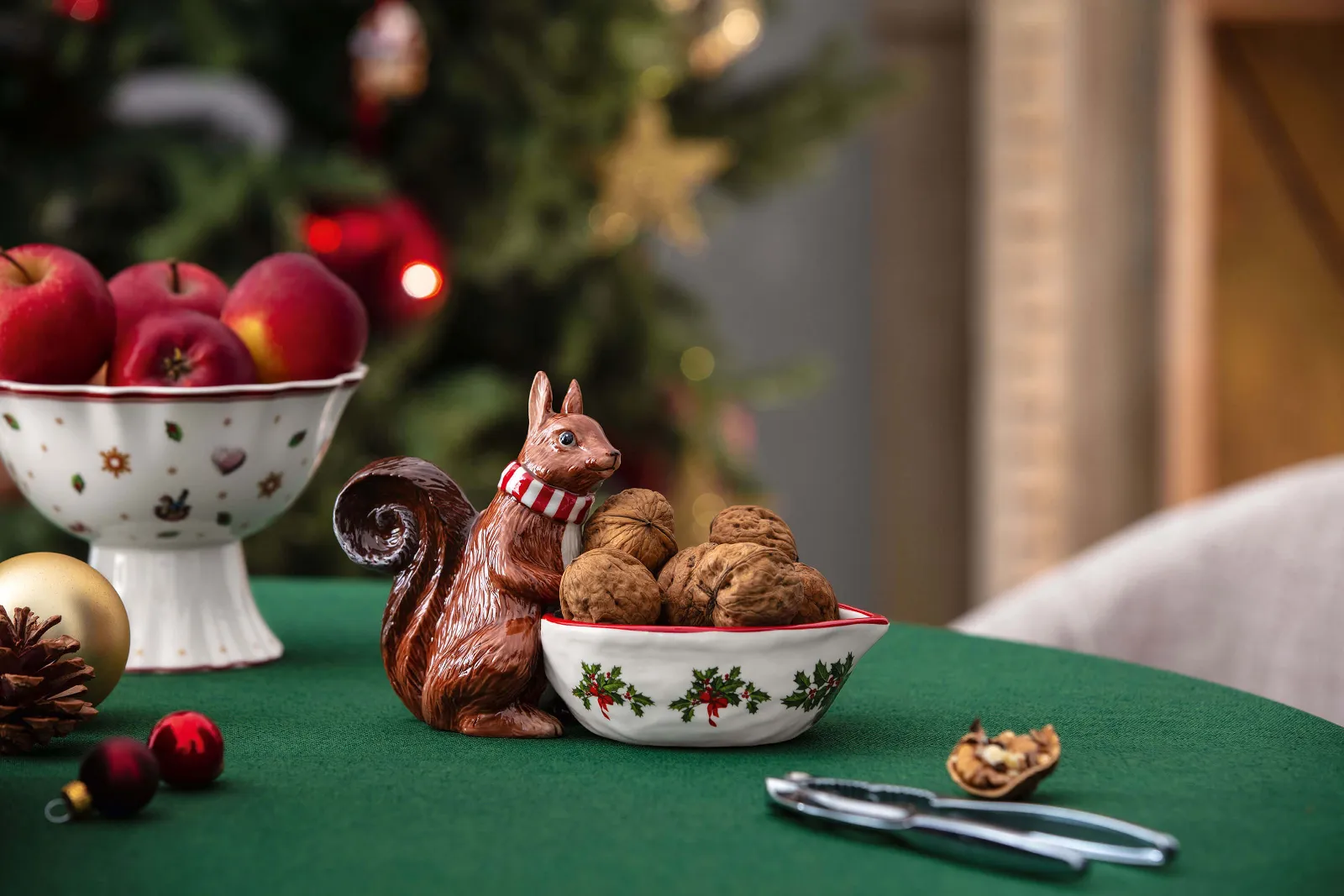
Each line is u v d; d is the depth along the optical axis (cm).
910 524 405
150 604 135
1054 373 359
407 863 104
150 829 107
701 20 323
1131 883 103
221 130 255
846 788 109
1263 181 371
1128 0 349
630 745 119
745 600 117
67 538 248
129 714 125
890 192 398
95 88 260
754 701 117
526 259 273
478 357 305
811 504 434
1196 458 360
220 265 262
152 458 131
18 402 131
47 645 118
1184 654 189
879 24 391
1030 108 355
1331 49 364
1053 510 361
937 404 401
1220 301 373
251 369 133
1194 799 111
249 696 129
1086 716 124
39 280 131
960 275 397
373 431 271
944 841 104
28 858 104
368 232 253
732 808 110
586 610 118
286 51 278
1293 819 108
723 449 318
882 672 135
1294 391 373
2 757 117
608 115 285
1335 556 188
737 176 316
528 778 114
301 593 159
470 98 282
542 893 102
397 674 122
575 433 121
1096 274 355
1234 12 359
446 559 123
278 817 109
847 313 428
